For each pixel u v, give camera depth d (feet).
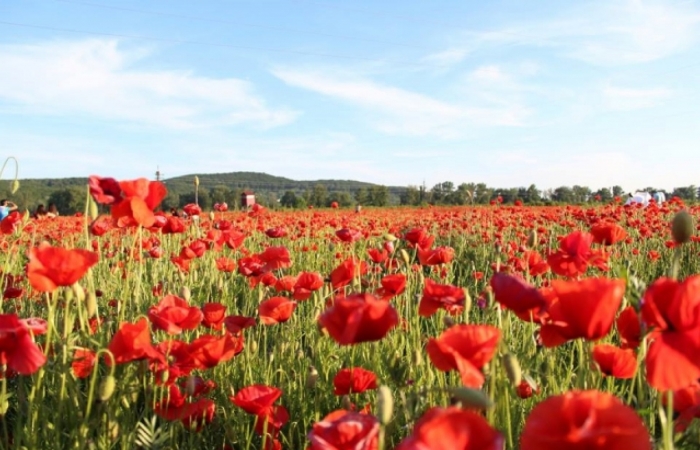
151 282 22.02
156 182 10.24
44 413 8.80
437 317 15.67
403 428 9.18
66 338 9.00
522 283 6.92
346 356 12.48
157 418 9.93
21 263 19.17
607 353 7.79
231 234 21.08
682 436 7.13
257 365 12.85
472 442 3.95
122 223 10.32
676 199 49.88
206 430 10.44
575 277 11.84
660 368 5.26
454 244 41.86
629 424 3.93
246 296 20.27
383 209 98.63
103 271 22.67
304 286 12.64
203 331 13.85
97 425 8.17
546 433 4.10
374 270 20.83
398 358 9.30
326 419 5.70
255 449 10.32
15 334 7.14
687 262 30.50
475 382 5.69
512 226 40.60
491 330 6.01
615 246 27.35
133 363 9.05
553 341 7.01
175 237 31.78
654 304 5.45
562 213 51.85
